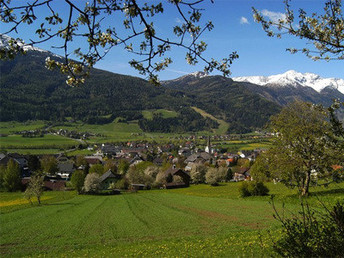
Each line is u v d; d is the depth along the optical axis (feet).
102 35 20.02
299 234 20.24
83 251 82.48
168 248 71.92
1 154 447.83
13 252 88.17
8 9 15.23
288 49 28.50
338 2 25.22
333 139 26.99
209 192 243.19
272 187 192.75
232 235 80.94
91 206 174.91
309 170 106.73
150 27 20.02
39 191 196.95
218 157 574.97
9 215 149.89
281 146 114.62
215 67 22.53
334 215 19.77
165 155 599.16
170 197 210.38
